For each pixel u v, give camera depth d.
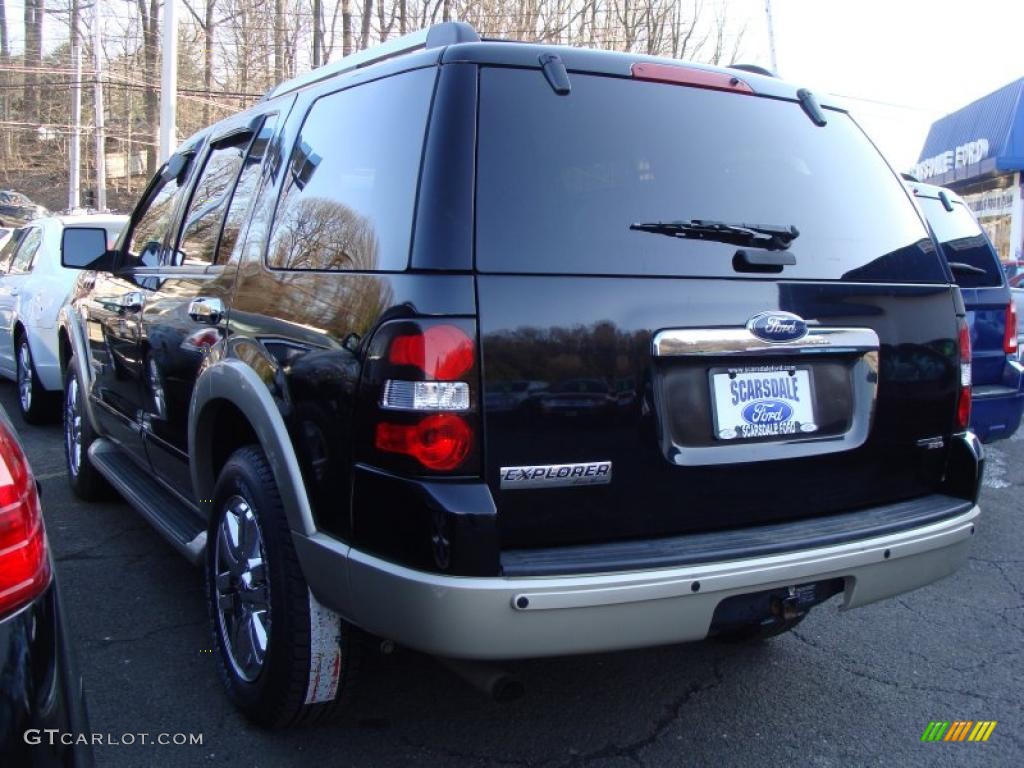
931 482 3.11
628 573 2.37
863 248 2.99
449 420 2.28
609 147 2.64
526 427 2.36
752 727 3.22
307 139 3.10
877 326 2.92
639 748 3.06
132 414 4.38
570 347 2.41
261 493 2.85
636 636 2.38
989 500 6.19
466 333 2.30
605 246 2.51
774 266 2.74
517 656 2.30
